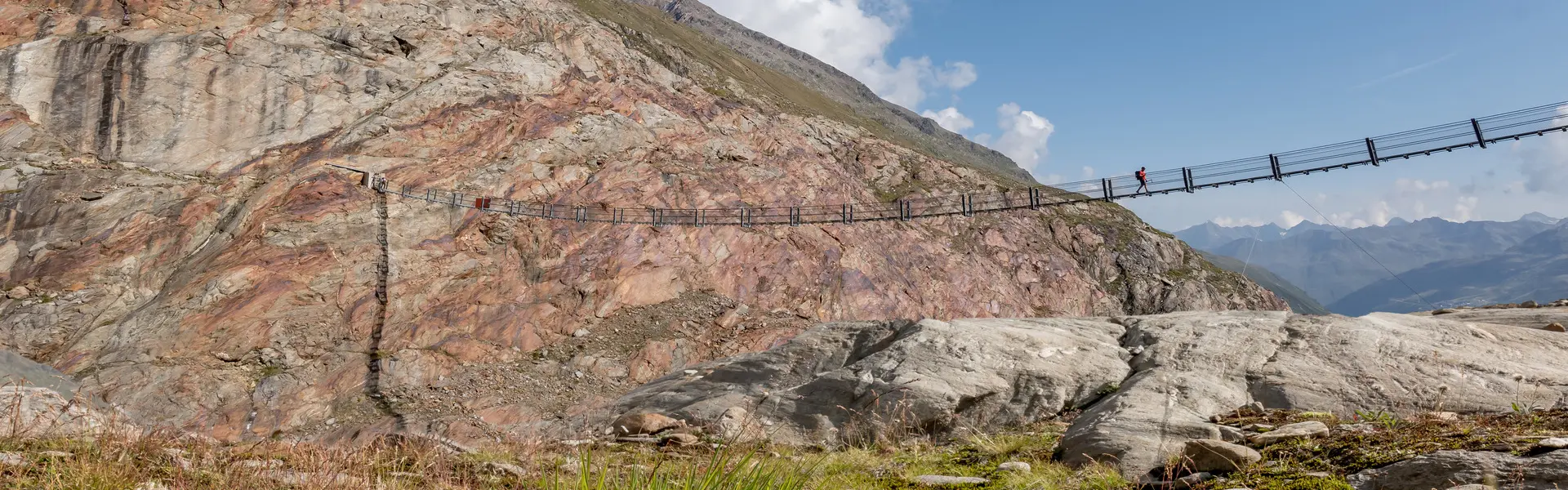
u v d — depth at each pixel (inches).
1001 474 276.2
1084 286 2972.4
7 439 181.3
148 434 200.8
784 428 413.7
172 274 1604.3
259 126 2028.8
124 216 1669.5
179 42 2039.9
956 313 2541.8
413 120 2177.7
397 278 1713.8
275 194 1796.3
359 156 2011.6
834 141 3499.0
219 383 1332.4
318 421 1316.4
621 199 2212.1
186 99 1974.7
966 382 429.7
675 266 2110.0
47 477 149.1
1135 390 382.9
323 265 1646.2
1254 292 3149.6
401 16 2464.3
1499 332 439.2
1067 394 426.3
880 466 309.0
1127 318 547.2
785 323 2100.1
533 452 262.2
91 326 1441.9
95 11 2073.1
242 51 2101.4
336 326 1545.3
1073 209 3437.5
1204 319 502.9
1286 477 198.7
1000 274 2854.3
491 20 2672.2
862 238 2598.4
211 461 186.7
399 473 199.6
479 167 2114.9
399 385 1465.3
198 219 1721.2
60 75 1893.5
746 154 2753.4
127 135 1893.5
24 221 1590.8
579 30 2928.2
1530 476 154.6
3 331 1378.0
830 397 441.1
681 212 2273.6
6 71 1846.7
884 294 2409.0
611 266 2007.9
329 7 2358.5
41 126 1830.7
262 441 228.4
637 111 2628.0
